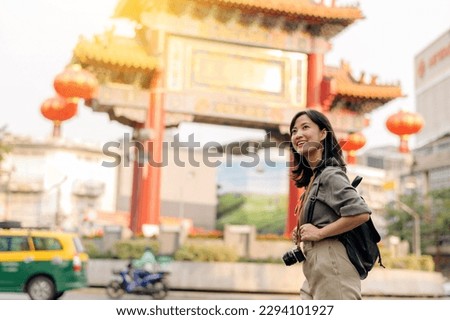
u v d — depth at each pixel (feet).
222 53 95.86
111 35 89.51
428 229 177.78
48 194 176.96
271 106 97.04
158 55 89.76
